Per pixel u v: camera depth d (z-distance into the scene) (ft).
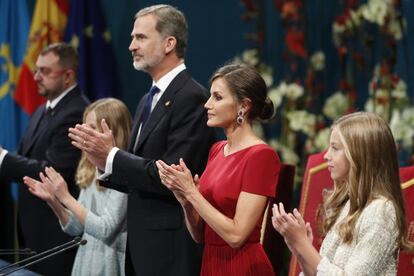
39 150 61.21
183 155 46.68
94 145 46.09
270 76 71.82
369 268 34.27
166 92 48.16
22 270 47.44
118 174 46.24
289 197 48.96
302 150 73.92
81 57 73.97
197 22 76.74
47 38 74.33
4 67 74.79
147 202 47.34
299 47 71.26
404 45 71.36
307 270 35.55
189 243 47.01
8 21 75.05
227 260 41.47
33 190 51.19
